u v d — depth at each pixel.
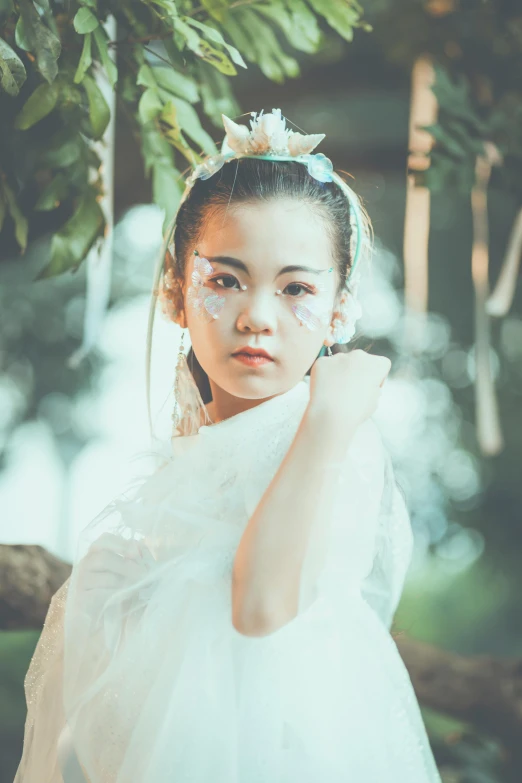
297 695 1.61
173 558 1.71
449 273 10.84
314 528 1.59
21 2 2.00
